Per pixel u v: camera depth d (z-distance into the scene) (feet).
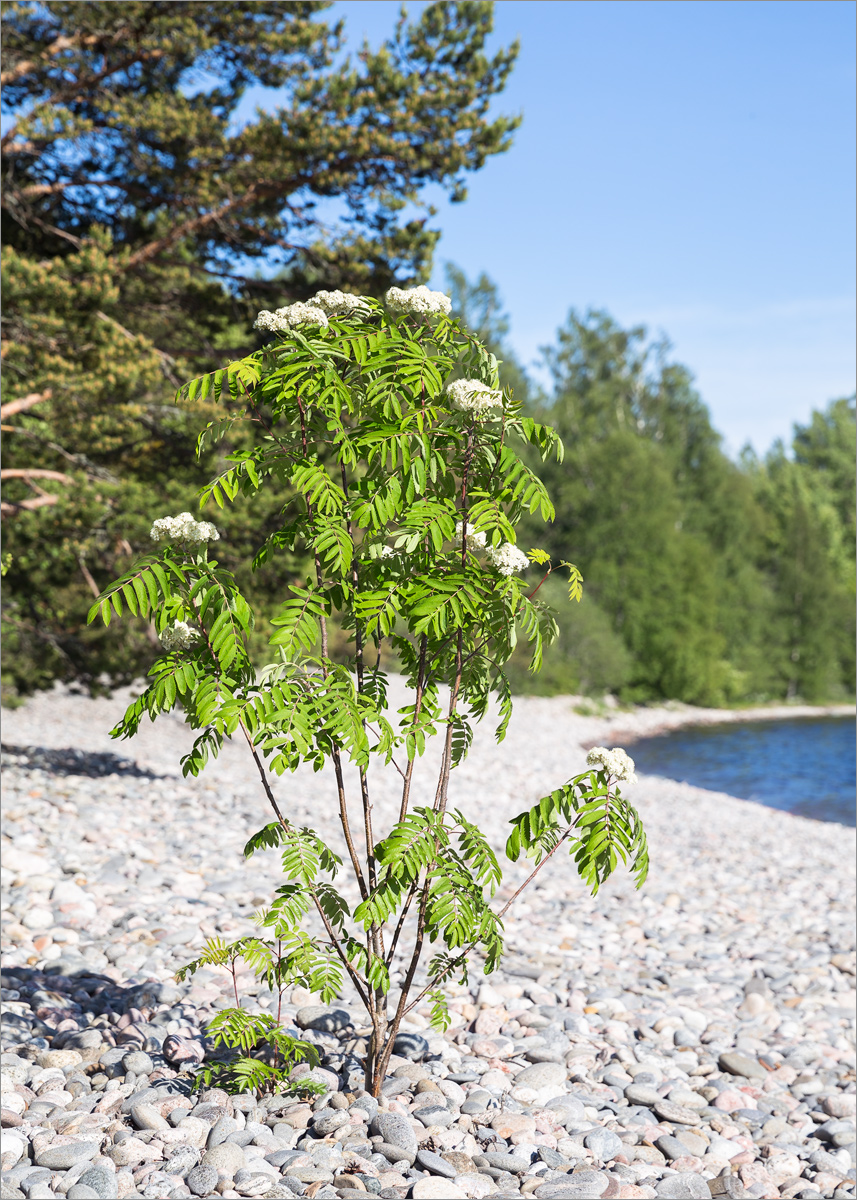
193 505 34.65
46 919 17.81
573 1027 15.37
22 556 35.83
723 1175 10.94
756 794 67.41
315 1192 9.25
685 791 59.36
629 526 130.00
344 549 9.83
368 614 9.87
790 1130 12.80
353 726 9.37
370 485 10.44
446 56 39.19
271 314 10.28
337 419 10.27
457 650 10.71
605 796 10.14
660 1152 11.55
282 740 9.34
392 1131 10.44
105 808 29.30
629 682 127.95
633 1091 13.00
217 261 42.01
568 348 159.02
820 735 105.29
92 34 38.63
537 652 10.55
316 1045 13.08
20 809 27.50
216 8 38.40
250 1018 11.39
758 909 26.86
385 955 11.82
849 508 189.16
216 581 10.06
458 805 40.75
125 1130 10.25
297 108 37.78
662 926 23.47
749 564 153.99
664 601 127.95
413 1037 13.38
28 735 49.44
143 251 38.06
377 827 30.99
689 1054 15.11
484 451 10.49
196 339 41.70
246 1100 11.08
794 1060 15.38
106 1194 8.98
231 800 33.91
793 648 148.77
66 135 33.30
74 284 32.94
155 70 40.34
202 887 21.44
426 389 10.05
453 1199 9.37
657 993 18.03
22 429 35.12
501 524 9.98
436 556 10.39
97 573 39.93
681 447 156.66
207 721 9.20
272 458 10.68
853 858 38.19
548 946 20.29
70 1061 12.07
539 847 10.58
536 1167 10.50
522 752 67.82
